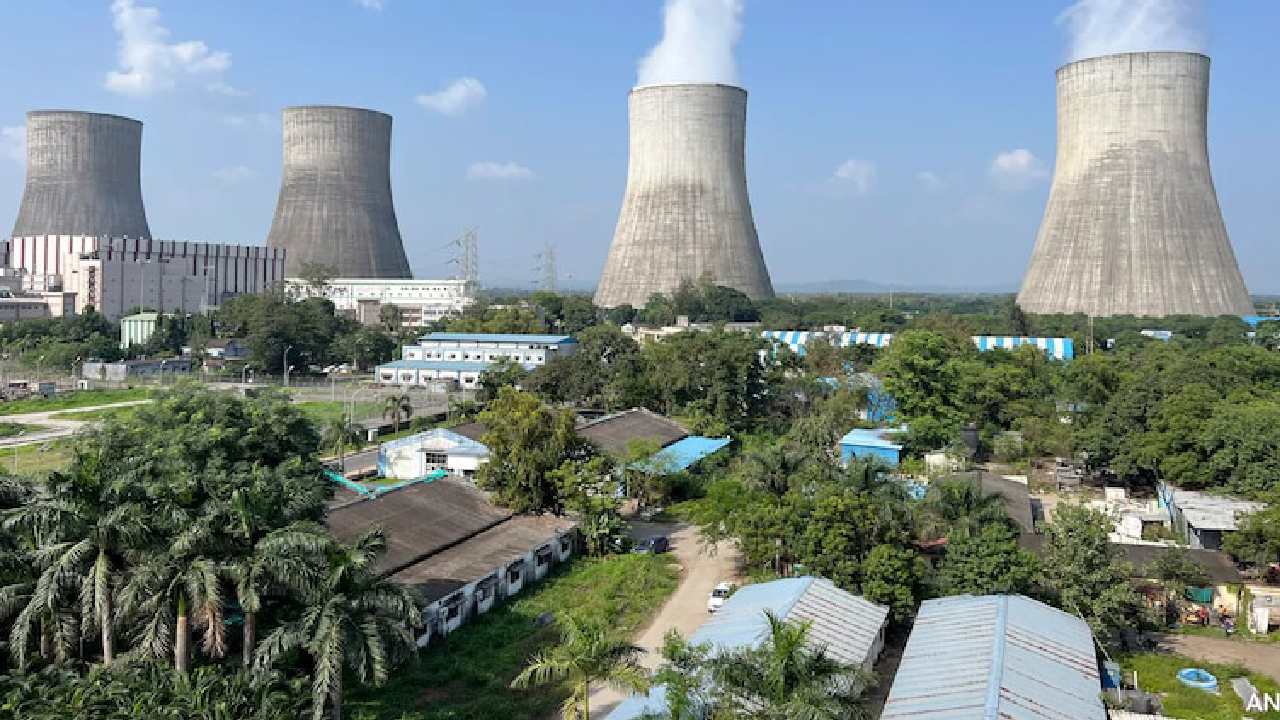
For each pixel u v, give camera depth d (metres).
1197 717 25.39
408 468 53.81
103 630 23.53
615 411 69.50
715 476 52.91
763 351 86.12
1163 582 33.97
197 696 20.14
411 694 26.33
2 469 32.59
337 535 32.88
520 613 32.94
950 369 63.50
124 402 82.94
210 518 22.00
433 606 30.03
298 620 21.44
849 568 31.06
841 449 56.88
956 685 23.55
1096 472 56.44
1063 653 25.81
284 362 98.88
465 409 69.19
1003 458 58.72
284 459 36.81
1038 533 39.09
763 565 36.12
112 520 21.84
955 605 29.36
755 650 21.58
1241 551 35.75
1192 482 47.44
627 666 21.25
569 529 39.69
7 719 20.69
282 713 20.14
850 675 19.72
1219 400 52.62
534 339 95.38
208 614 22.12
